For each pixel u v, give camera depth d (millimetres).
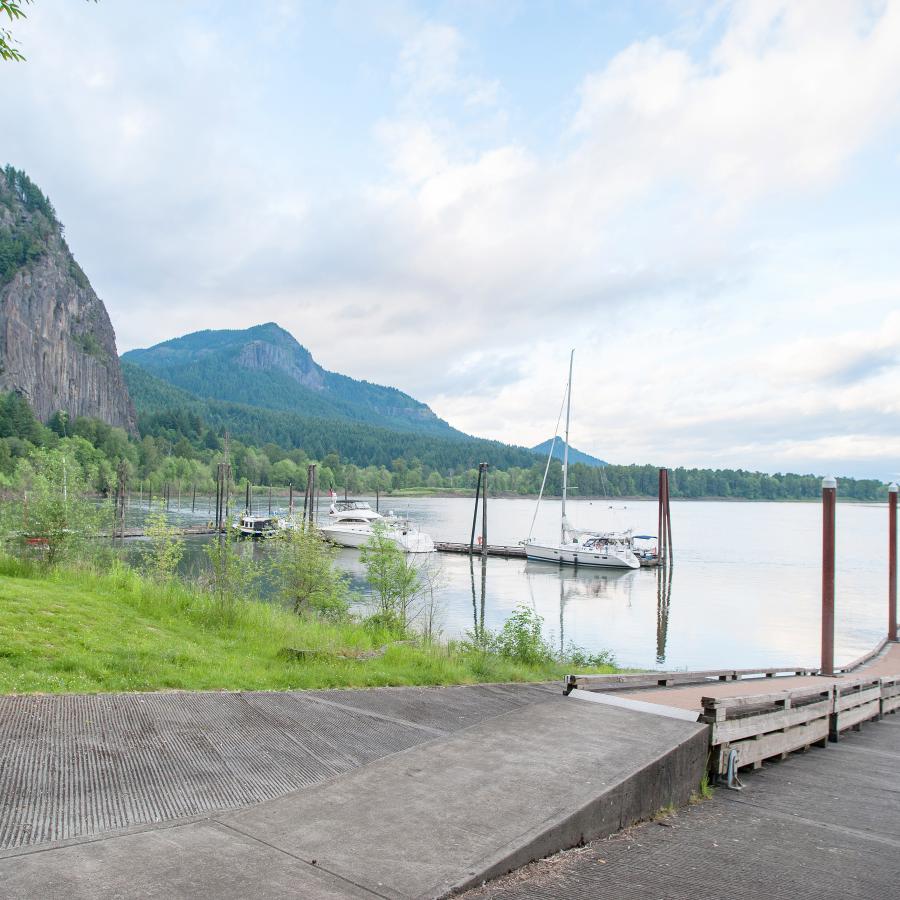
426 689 10164
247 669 9578
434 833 4328
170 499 138375
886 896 4418
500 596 40188
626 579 47812
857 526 118250
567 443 58562
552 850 4469
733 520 135375
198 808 4953
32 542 16516
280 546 19797
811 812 6039
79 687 7594
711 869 4598
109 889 3482
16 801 4785
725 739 6691
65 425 169125
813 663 25453
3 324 189000
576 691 7770
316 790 4961
